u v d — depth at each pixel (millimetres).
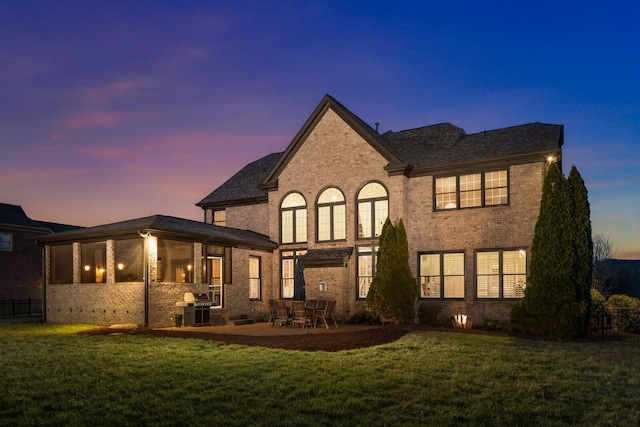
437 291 20891
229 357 11039
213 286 21125
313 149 23422
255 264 23453
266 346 12578
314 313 18109
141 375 9320
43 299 20969
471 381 9289
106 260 19016
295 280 19906
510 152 19500
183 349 12047
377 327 17781
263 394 8219
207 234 19609
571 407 7996
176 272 21062
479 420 7328
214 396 8023
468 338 14234
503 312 19172
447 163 20484
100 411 7320
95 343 13094
